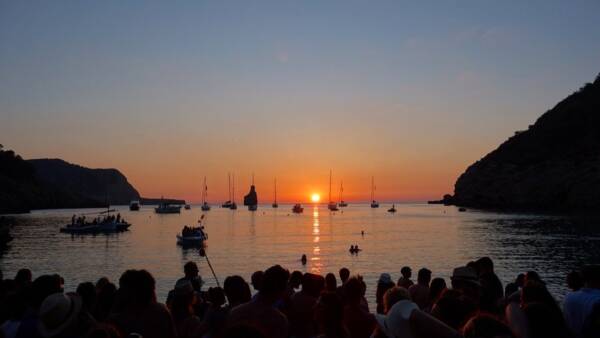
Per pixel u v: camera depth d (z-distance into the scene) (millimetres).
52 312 5949
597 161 157125
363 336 7625
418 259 57438
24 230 110062
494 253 62000
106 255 63875
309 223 146625
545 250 64062
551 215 141875
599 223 108500
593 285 7742
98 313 8438
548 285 37688
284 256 62094
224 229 119625
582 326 7469
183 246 74562
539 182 173125
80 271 49750
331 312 5793
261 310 6582
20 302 7391
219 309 7668
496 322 5250
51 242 83250
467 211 199875
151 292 6715
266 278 6668
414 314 5055
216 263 55375
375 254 63438
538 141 199375
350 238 89875
